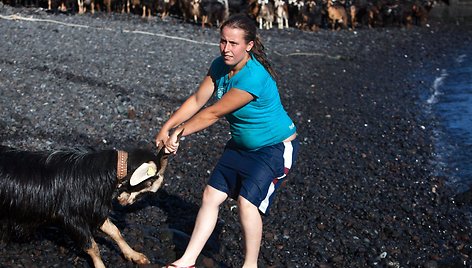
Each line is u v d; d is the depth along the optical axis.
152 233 5.68
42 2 17.72
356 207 6.80
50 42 13.34
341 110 11.30
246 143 4.48
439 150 9.46
